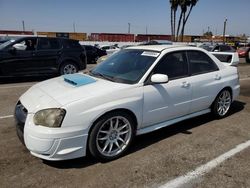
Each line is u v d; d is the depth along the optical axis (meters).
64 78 4.12
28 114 3.23
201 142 4.15
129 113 3.65
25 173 3.20
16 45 9.26
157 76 3.71
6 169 3.28
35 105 3.28
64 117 3.08
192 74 4.54
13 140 4.12
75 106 3.15
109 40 48.62
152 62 4.01
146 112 3.82
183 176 3.18
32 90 3.92
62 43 10.30
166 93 4.03
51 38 10.09
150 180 3.09
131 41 49.50
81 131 3.19
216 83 4.92
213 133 4.53
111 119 3.46
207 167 3.39
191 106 4.54
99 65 4.68
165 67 4.12
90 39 48.16
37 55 9.62
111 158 3.52
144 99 3.75
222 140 4.24
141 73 3.88
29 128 3.12
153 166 3.40
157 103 3.93
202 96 4.68
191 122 5.05
